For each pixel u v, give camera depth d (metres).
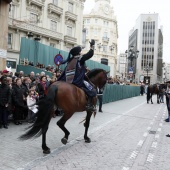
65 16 38.12
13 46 29.94
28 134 5.41
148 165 5.59
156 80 106.25
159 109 18.58
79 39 41.72
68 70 6.46
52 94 5.70
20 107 9.33
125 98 29.30
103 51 74.88
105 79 7.73
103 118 12.47
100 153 6.36
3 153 5.96
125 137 8.38
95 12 75.25
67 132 6.35
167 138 8.45
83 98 6.41
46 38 34.66
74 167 5.23
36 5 32.97
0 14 13.21
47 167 5.14
